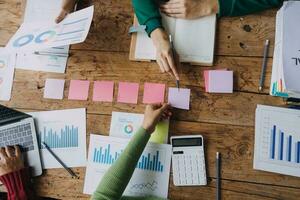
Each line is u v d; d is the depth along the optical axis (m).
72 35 1.07
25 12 1.29
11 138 1.20
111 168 1.01
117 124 1.14
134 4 1.15
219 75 1.09
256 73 1.08
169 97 1.12
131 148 1.02
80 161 1.14
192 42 1.11
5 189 1.18
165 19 1.14
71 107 1.19
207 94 1.10
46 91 1.21
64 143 1.17
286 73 0.96
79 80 1.20
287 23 0.99
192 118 1.10
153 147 1.09
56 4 1.28
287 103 1.04
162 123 1.10
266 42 1.09
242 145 1.05
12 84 1.24
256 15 1.11
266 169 1.02
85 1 1.25
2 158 1.15
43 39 1.12
